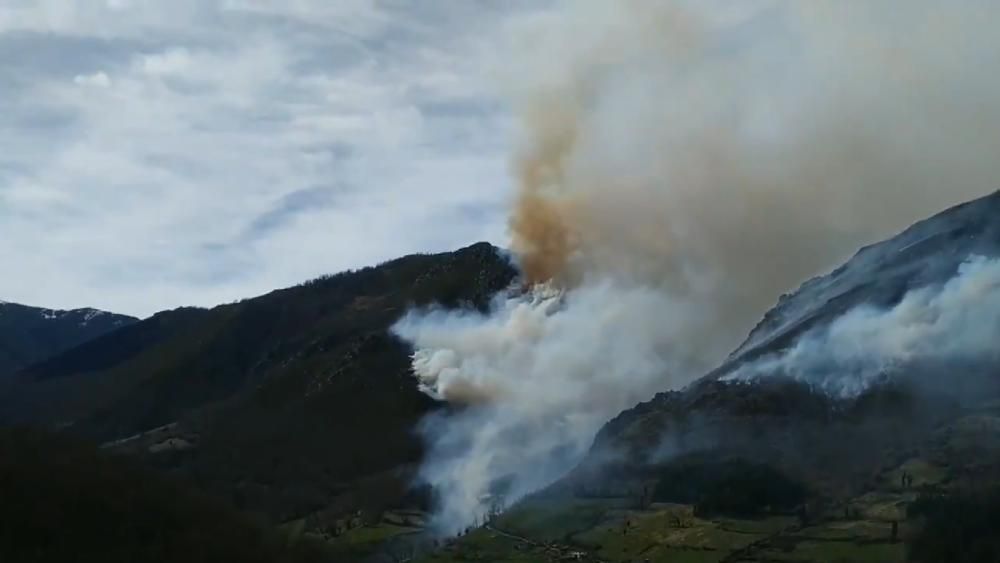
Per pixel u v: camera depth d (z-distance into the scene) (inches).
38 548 5748.0
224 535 6953.7
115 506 6530.5
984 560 7037.4
